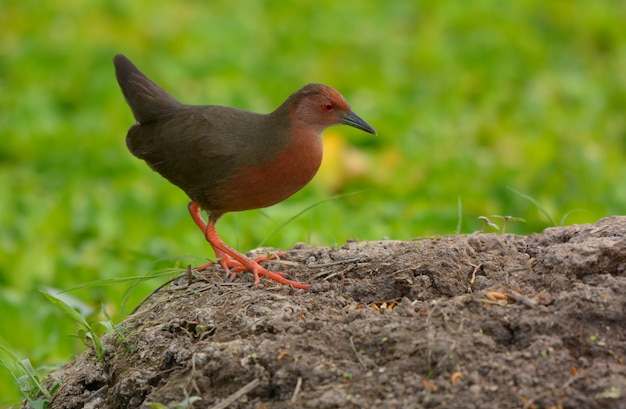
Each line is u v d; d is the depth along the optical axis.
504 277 7.90
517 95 19.47
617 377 6.64
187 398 7.04
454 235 9.10
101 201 14.72
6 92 18.84
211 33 21.31
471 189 15.03
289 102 9.45
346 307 7.85
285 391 7.03
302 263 8.88
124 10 22.47
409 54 20.70
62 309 8.12
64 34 21.23
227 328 7.75
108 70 19.39
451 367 6.86
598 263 7.57
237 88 18.69
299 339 7.34
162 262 11.56
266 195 9.53
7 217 14.51
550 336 7.01
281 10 22.94
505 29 21.66
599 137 17.98
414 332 7.19
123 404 7.54
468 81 19.75
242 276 8.92
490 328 7.16
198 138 9.47
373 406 6.70
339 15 22.62
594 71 21.06
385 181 15.78
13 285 12.84
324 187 15.40
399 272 8.10
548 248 8.05
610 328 7.04
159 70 19.30
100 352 8.12
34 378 8.29
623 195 15.30
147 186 15.52
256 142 9.37
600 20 22.73
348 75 19.41
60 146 16.95
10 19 21.81
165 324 8.06
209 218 9.81
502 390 6.67
